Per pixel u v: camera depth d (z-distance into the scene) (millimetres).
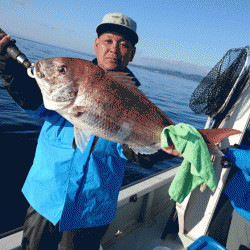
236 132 1355
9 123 11289
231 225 2287
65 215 1245
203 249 1825
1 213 5086
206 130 1364
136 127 1382
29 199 1335
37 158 1343
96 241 1449
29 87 1091
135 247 2264
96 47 1500
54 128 1305
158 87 56188
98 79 1257
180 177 1201
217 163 2207
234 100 1938
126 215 2471
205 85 1954
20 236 1579
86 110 1245
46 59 1189
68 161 1253
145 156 1351
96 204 1346
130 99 1353
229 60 1790
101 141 1294
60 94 1188
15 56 986
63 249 1349
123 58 1373
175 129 1143
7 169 6996
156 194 2922
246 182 1812
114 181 1412
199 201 2355
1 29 1000
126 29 1273
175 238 2480
